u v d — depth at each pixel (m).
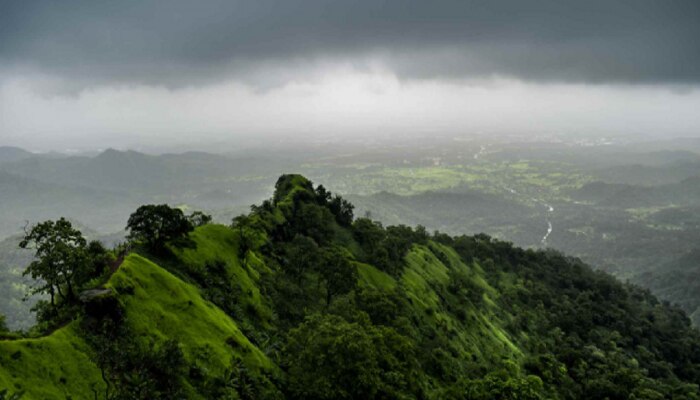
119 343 43.94
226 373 49.78
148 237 65.00
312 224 125.94
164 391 42.66
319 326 56.88
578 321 171.50
